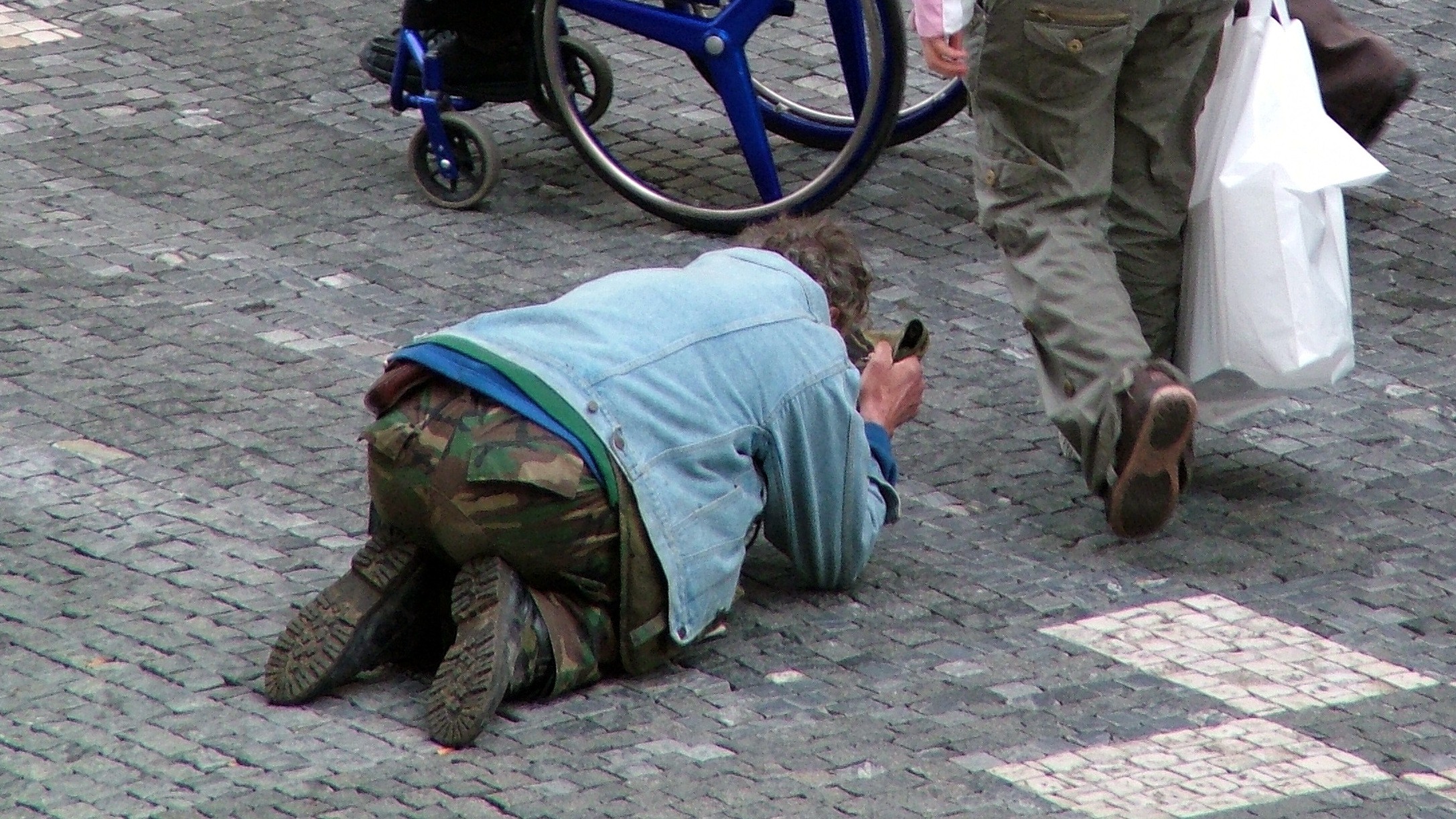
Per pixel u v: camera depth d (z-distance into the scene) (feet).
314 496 54.54
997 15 50.78
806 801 40.68
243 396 60.29
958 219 75.66
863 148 72.69
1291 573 52.16
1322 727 44.47
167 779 41.32
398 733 43.34
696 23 73.05
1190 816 40.47
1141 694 45.88
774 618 49.32
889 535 53.93
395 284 68.80
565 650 44.39
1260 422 60.85
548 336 44.68
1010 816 40.32
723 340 45.62
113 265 69.26
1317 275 53.36
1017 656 47.62
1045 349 52.54
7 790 40.91
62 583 49.60
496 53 74.23
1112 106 52.47
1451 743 43.98
